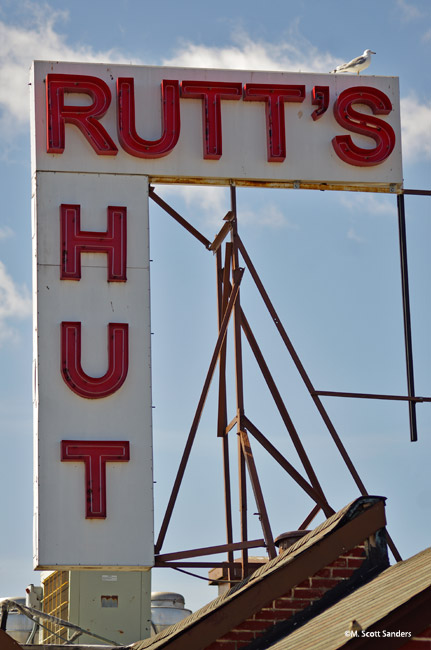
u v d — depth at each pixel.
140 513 30.27
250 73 33.81
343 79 34.25
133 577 39.28
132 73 33.25
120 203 32.31
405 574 16.23
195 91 33.22
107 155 32.50
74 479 30.28
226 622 17.67
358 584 17.91
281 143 33.28
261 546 29.75
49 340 31.09
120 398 30.98
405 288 33.31
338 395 31.89
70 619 38.56
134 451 30.67
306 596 17.86
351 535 18.12
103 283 31.72
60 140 32.19
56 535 29.84
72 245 31.77
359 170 33.69
